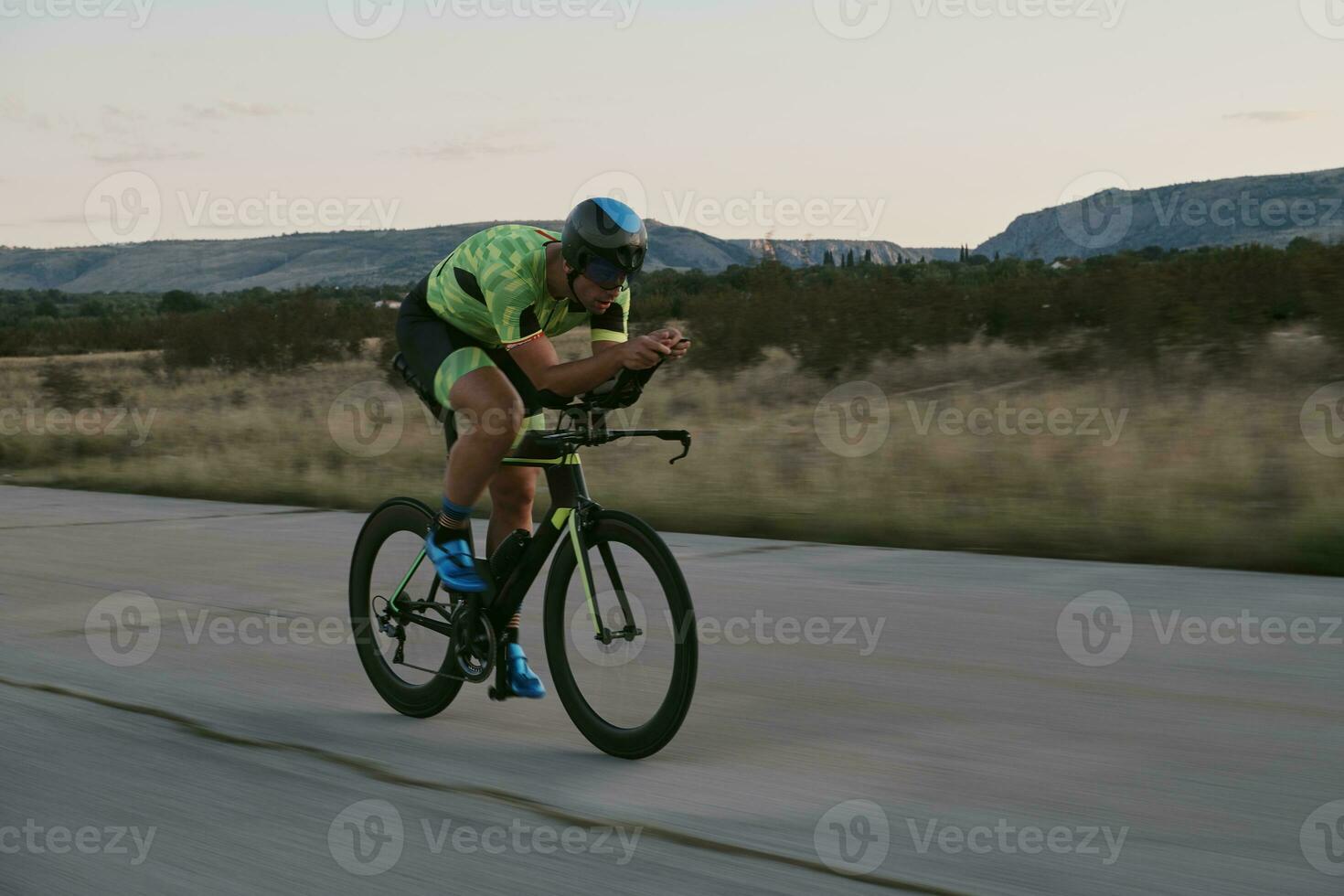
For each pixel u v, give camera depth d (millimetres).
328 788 3436
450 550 3936
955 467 9734
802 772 3463
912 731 3805
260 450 14227
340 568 7117
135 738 3949
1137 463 9172
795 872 2775
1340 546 6316
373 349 29797
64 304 107750
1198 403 12805
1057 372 17188
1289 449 9219
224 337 30250
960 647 4840
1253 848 2838
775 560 6953
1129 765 3430
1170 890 2625
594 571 3721
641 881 2752
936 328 19438
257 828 3133
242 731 4023
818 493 9164
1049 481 8914
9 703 4383
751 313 20688
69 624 5727
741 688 4379
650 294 24016
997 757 3533
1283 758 3459
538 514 8344
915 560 6840
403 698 4227
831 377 19375
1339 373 13938
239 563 7340
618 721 3678
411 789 3416
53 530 8930
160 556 7664
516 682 4023
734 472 10281
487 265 3639
